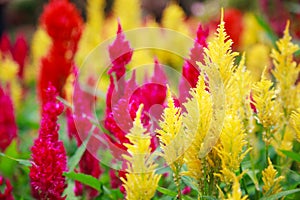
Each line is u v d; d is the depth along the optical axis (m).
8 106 3.82
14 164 3.61
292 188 2.68
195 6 8.77
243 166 2.76
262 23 4.84
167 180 3.15
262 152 3.16
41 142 2.48
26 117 5.77
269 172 2.32
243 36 5.83
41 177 2.46
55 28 4.16
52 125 2.53
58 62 4.05
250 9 8.44
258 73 4.32
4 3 12.18
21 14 13.30
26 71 6.94
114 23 5.80
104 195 3.21
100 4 6.26
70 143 3.54
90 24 6.19
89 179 2.69
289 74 2.79
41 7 13.66
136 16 6.04
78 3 10.99
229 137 2.13
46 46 6.36
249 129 2.58
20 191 3.70
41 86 4.08
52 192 2.50
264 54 4.54
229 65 2.25
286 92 2.79
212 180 2.26
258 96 2.48
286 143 2.84
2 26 12.20
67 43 4.20
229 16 4.81
